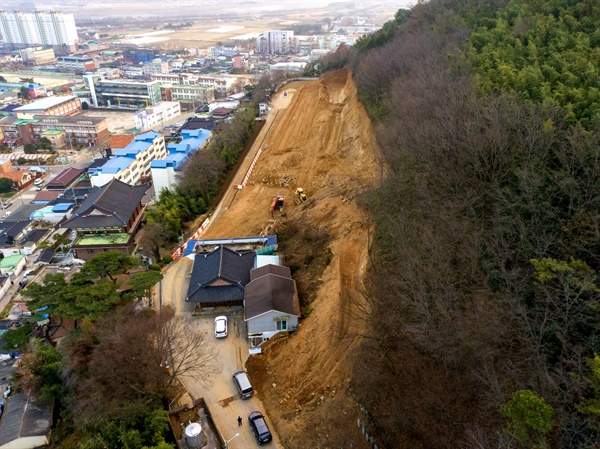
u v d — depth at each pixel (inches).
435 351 863.7
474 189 1057.5
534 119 1012.5
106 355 1088.2
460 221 989.8
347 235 1430.9
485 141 1043.9
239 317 1330.0
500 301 828.0
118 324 1194.0
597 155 849.5
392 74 2101.4
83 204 2151.8
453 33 2071.9
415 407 863.7
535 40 1551.4
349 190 1672.0
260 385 1102.4
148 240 1734.7
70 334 1323.8
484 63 1497.3
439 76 1534.2
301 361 1113.4
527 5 1973.4
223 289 1359.5
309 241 1534.2
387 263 1139.9
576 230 823.1
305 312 1256.2
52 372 1240.8
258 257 1491.1
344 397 983.0
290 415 1008.2
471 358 805.2
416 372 900.6
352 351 1056.8
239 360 1179.9
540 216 890.7
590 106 1036.5
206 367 1149.7
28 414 1186.6
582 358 687.7
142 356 1072.8
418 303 875.4
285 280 1328.7
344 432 924.6
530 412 589.0
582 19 1590.8
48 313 1416.1
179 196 2003.0
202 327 1296.8
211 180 2069.4
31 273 2133.4
